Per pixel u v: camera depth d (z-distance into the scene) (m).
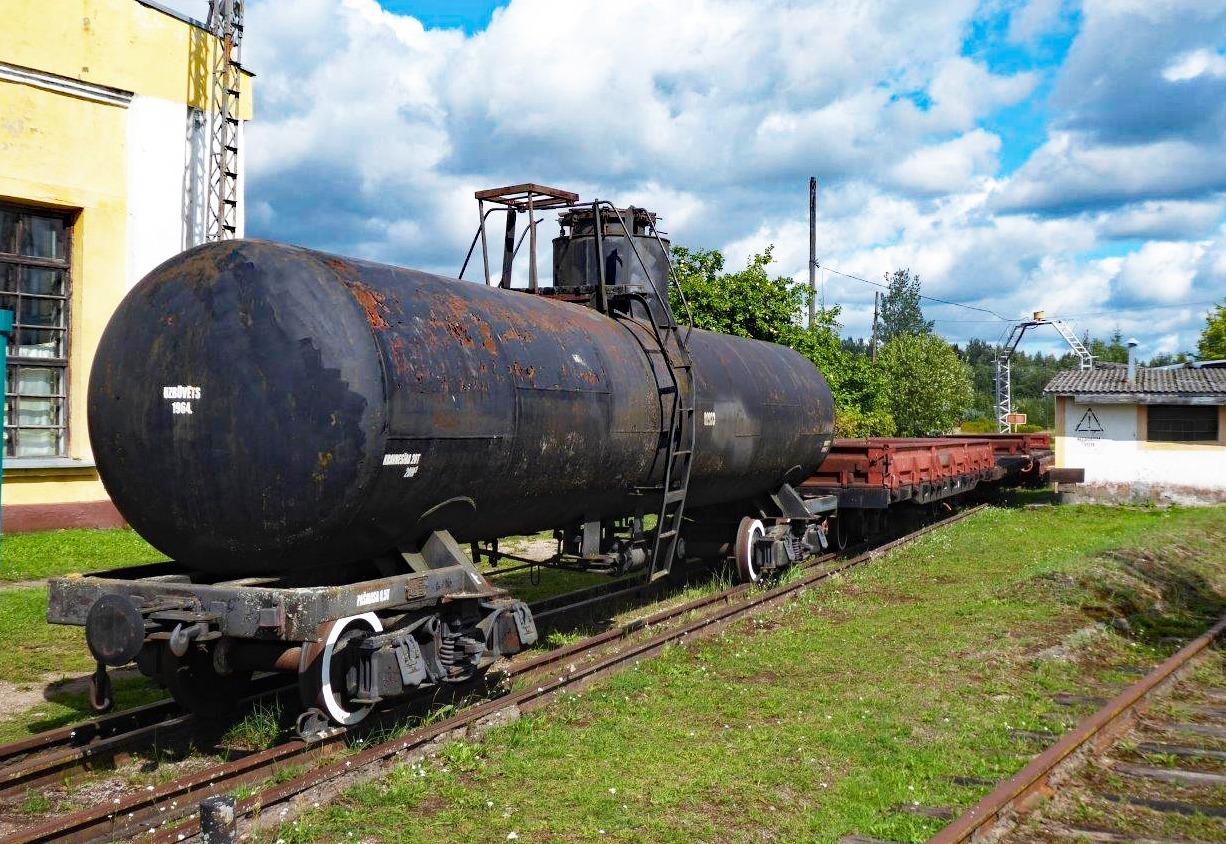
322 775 5.36
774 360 12.88
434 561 7.04
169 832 4.66
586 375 8.23
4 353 10.72
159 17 16.06
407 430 6.25
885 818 5.14
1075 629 9.73
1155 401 22.89
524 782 5.68
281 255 6.23
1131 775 5.88
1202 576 13.52
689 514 12.91
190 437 6.06
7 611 10.17
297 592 5.67
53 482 14.71
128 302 6.40
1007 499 24.25
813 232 35.44
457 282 7.75
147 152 15.95
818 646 8.99
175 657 6.34
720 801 5.41
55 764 5.75
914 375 51.31
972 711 7.05
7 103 14.21
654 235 10.93
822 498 13.99
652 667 8.24
